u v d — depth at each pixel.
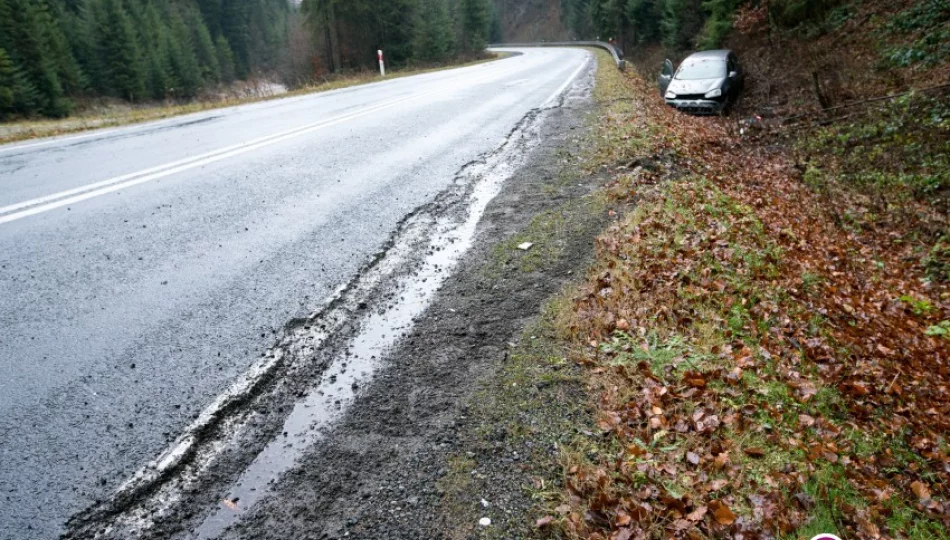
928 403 4.22
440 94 15.34
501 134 9.85
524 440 3.00
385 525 2.49
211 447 2.85
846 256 6.85
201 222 5.49
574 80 18.36
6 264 4.46
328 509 2.56
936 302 6.34
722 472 2.93
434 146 8.89
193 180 6.78
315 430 3.02
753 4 20.55
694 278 4.81
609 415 3.20
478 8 59.16
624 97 13.18
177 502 2.54
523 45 72.44
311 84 26.61
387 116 11.58
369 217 5.85
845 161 10.22
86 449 2.74
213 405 3.11
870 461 3.30
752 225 6.41
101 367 3.31
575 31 75.06
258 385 3.31
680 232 5.59
